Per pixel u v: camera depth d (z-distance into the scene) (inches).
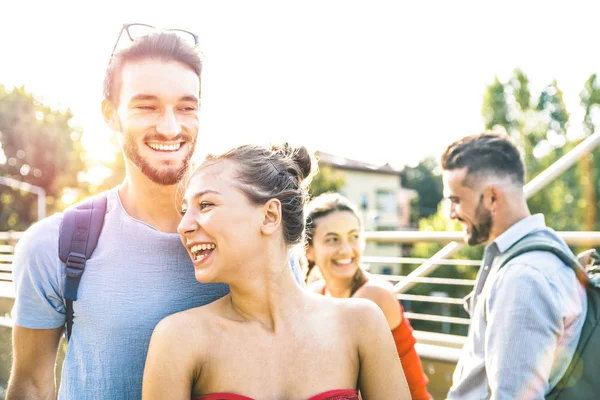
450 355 114.9
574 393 68.9
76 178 1342.3
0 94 1290.6
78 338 56.5
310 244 109.7
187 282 57.6
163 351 46.9
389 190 1267.2
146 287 56.3
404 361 98.2
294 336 49.7
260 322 49.8
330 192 112.6
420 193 2218.3
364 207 1206.3
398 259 138.0
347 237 106.6
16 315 58.2
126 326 55.4
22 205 1275.8
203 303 58.3
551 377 70.0
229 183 48.1
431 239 134.4
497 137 84.3
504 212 82.0
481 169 82.0
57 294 57.2
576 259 73.7
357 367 52.5
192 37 60.7
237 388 46.9
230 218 47.4
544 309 67.4
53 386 63.3
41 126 1301.7
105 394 55.2
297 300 51.3
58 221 58.3
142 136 57.1
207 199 47.6
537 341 66.7
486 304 73.9
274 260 50.0
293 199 51.4
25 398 60.8
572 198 1061.1
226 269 47.9
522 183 83.0
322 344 50.2
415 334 132.6
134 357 55.5
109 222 57.6
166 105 57.4
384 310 97.1
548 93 1413.6
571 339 69.5
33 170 1307.8
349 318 52.8
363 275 108.3
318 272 121.0
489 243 82.8
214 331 48.5
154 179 57.4
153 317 56.1
